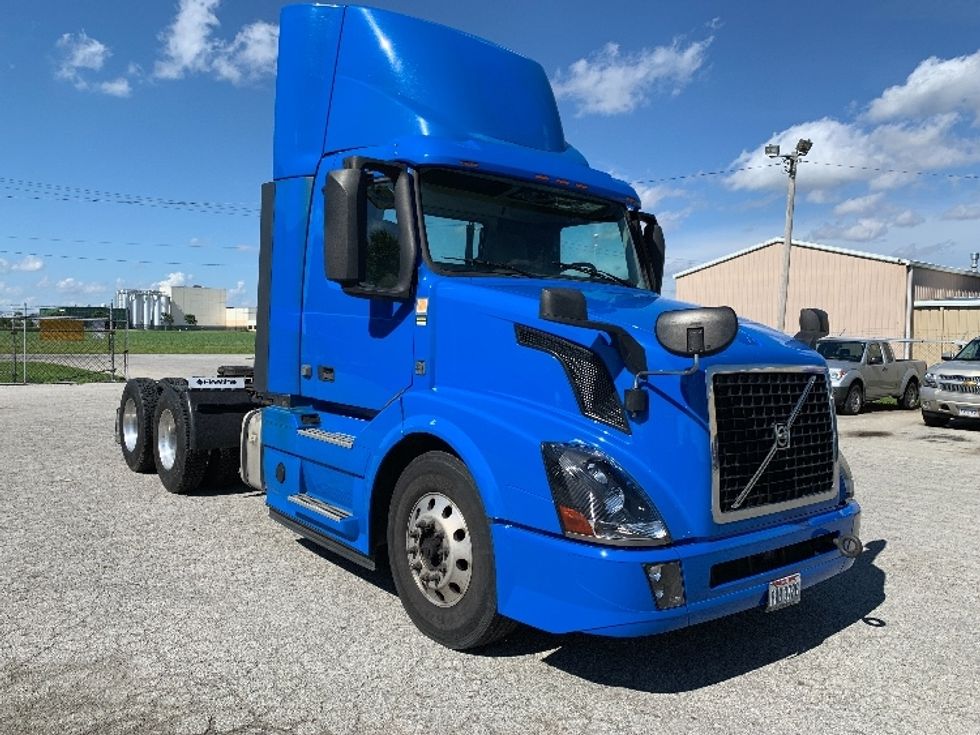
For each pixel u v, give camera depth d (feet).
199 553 19.39
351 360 16.99
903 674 13.61
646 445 12.12
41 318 77.61
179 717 11.44
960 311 100.53
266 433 19.80
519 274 16.30
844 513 14.38
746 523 12.75
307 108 18.94
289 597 16.49
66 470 29.45
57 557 18.80
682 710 12.13
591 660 13.83
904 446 43.21
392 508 15.16
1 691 12.12
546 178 16.84
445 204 15.72
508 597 12.69
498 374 13.74
